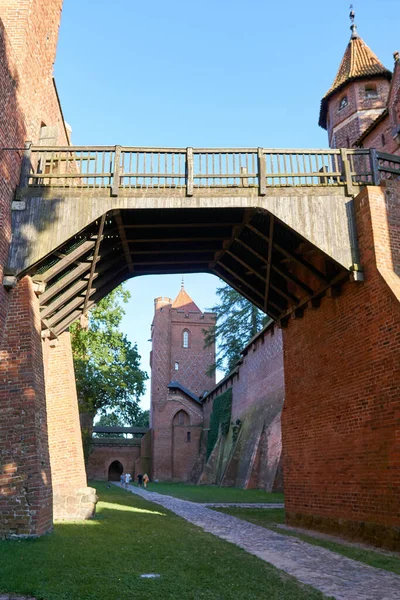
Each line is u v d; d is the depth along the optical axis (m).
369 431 11.13
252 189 11.91
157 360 66.44
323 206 12.04
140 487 40.03
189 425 56.22
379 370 10.92
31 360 10.62
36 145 12.41
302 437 14.23
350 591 6.66
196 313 70.38
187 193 11.71
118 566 7.44
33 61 12.85
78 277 13.09
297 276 14.98
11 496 9.65
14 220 11.37
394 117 18.70
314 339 13.96
